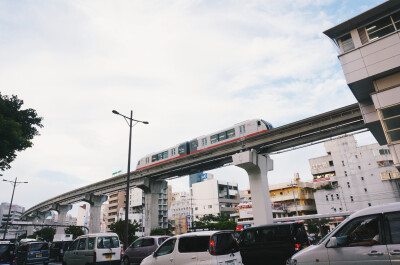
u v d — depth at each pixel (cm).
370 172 5116
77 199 6869
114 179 5650
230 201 8900
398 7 1806
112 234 1255
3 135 1697
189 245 766
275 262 1128
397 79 1748
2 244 1337
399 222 475
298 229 1152
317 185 5794
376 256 470
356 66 1884
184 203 9288
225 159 3916
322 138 2900
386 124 1703
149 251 1455
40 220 9331
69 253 1268
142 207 9069
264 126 3284
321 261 529
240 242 1238
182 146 4200
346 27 1992
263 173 3416
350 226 532
